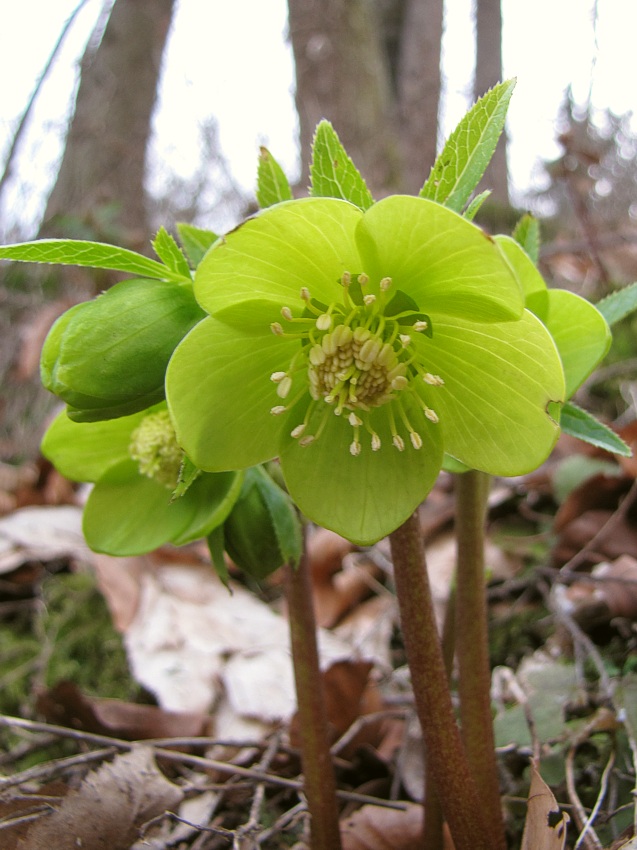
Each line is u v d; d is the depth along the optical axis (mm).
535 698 180
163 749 194
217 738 205
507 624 238
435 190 117
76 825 143
